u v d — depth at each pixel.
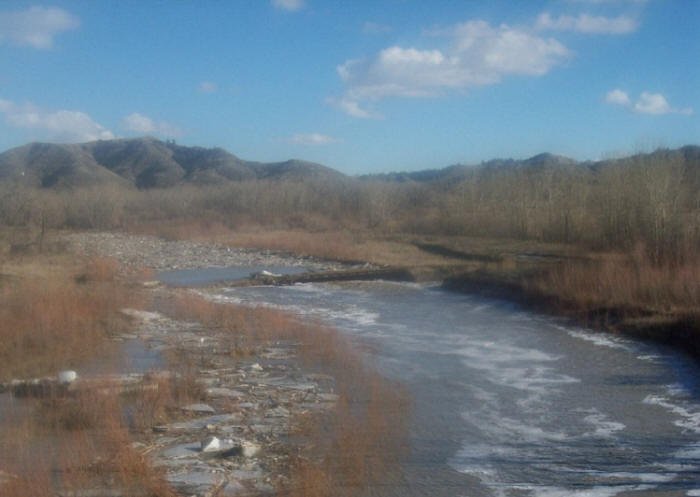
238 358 14.22
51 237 46.19
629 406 11.22
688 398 11.68
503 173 50.53
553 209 38.75
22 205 59.66
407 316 21.03
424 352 15.66
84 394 10.59
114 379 11.70
